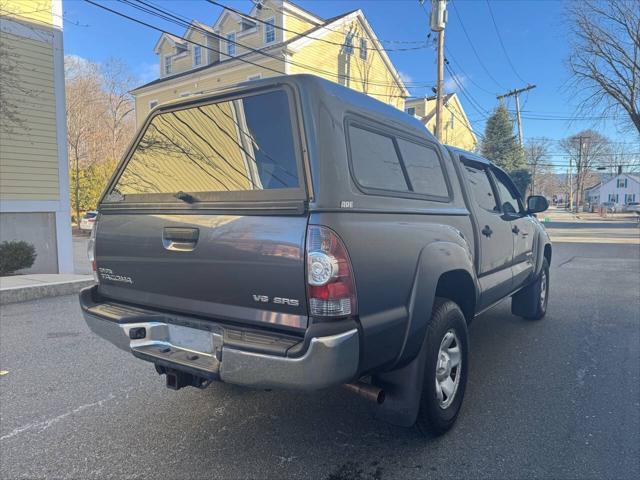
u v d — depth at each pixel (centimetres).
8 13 1053
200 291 272
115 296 325
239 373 242
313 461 292
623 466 283
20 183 1100
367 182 271
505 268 470
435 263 300
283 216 238
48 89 1133
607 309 697
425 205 319
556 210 8625
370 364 250
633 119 2489
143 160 334
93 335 579
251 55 2492
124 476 277
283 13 2388
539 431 327
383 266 256
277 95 263
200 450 306
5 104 1028
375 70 2906
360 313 240
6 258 1009
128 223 308
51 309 737
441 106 1872
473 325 604
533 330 580
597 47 2436
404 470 281
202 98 294
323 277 226
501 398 381
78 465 289
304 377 226
